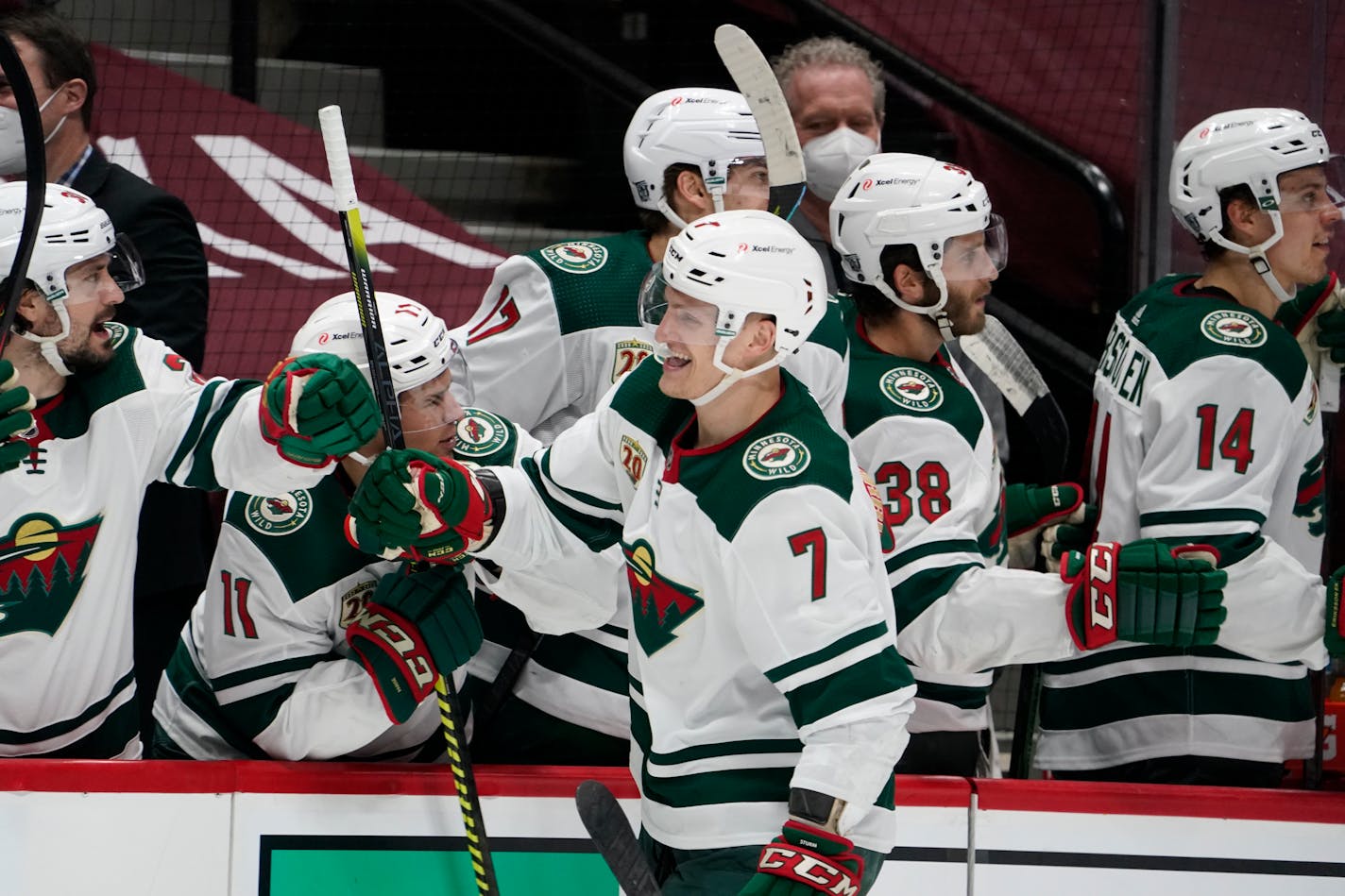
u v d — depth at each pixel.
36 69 11.91
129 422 9.91
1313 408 11.31
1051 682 11.75
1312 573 11.36
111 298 9.78
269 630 10.12
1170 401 11.00
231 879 10.07
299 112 19.02
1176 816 10.76
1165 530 10.85
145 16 18.22
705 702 8.88
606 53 19.59
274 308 16.47
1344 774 11.59
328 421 8.96
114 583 10.07
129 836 9.92
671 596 8.79
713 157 11.59
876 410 10.64
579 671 10.73
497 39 19.78
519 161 19.45
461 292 17.02
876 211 10.77
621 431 9.30
